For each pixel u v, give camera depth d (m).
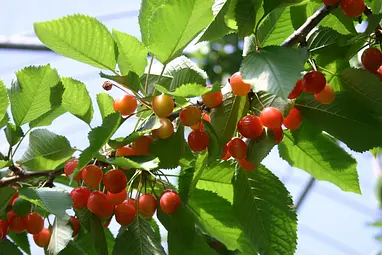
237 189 1.05
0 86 1.01
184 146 1.00
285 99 0.88
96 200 0.97
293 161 1.12
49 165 1.05
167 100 0.96
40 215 1.05
